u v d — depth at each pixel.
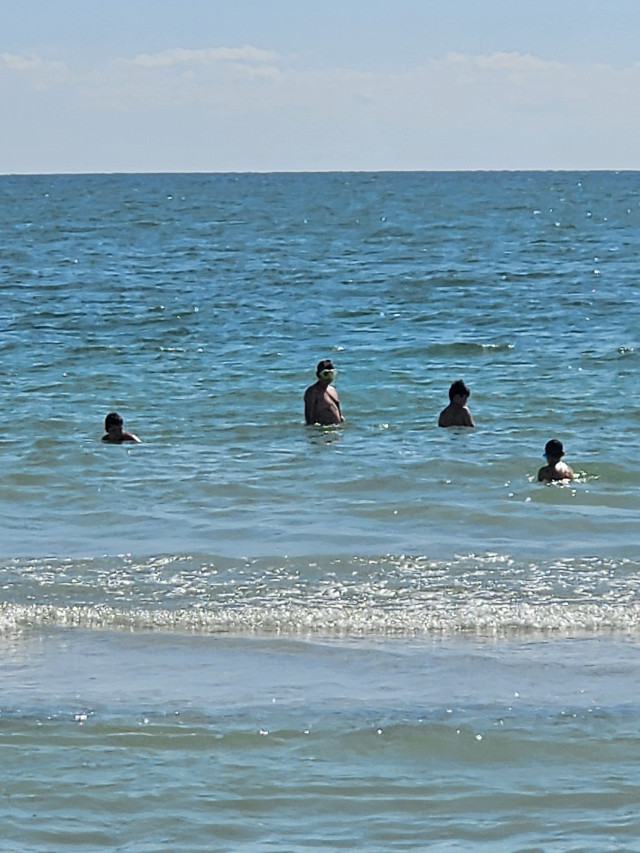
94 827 19.45
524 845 18.88
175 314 97.12
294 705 24.39
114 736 22.80
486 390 63.12
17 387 64.62
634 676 26.00
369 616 30.12
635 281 124.12
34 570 33.78
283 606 30.89
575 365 71.06
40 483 44.53
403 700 24.66
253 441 51.56
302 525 38.84
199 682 25.70
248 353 76.50
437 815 19.92
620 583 32.66
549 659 27.08
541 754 22.14
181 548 36.06
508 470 46.00
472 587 32.34
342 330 87.69
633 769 21.50
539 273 133.62
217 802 20.31
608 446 49.81
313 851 18.75
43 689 25.23
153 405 59.72
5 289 118.25
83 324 91.12
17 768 21.39
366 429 53.97
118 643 28.28
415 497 42.31
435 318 94.62
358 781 21.09
